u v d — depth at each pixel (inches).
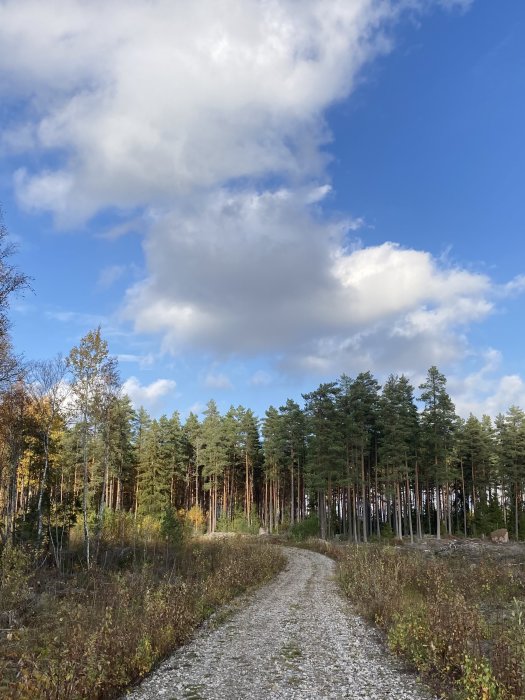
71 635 424.2
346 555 1332.4
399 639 458.9
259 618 655.8
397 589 671.1
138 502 2516.0
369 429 2431.1
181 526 1359.5
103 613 517.0
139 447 2628.0
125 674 383.6
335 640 529.0
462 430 2755.9
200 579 851.4
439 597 528.7
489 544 1894.7
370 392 2416.3
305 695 353.4
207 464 2763.3
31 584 684.1
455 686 349.7
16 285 703.7
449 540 2097.7
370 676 397.4
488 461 2797.7
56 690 317.1
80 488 1712.6
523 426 2573.8
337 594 871.7
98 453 1362.0
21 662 377.7
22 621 514.0
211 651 485.4
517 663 308.7
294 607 740.7
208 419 3004.4
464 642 371.6
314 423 2183.8
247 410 3048.7
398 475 2201.0
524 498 2743.6
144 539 1275.8
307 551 1749.5
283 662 444.5
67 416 1079.0
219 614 666.2
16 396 973.2
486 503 2632.9
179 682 387.9
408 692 354.3
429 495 2613.2
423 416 2272.4
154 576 848.3
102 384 1085.8
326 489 2188.7
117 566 957.8
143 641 429.7
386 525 2434.8
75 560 978.1
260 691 364.5
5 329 734.5
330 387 2151.8
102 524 1188.5
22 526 979.3
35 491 1203.2
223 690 367.6
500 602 641.0
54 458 1196.5
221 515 2824.8
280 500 3110.2
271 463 2689.5
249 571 996.6
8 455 1056.8
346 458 2208.4
